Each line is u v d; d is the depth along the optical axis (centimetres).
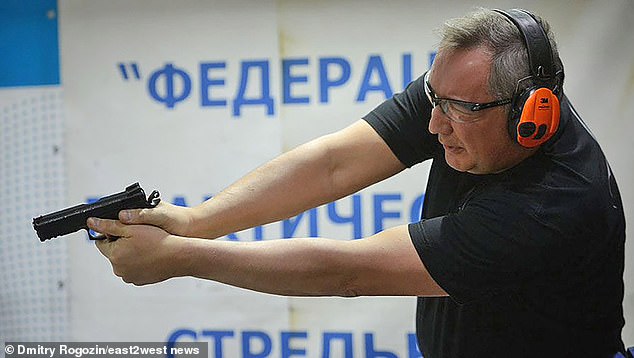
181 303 447
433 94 220
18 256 454
